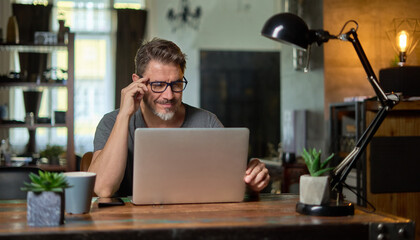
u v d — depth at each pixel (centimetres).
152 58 204
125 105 196
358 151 169
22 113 702
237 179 175
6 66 693
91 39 750
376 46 439
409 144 312
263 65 787
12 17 466
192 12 777
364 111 306
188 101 771
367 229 142
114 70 749
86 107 744
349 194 349
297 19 168
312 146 466
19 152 680
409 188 312
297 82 502
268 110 787
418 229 314
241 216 152
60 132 714
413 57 344
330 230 140
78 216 152
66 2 745
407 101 294
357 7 440
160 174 167
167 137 165
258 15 788
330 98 442
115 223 141
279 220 145
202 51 776
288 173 414
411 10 444
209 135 169
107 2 756
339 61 442
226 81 780
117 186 191
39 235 129
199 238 134
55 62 717
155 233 133
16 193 207
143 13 757
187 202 173
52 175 141
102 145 217
